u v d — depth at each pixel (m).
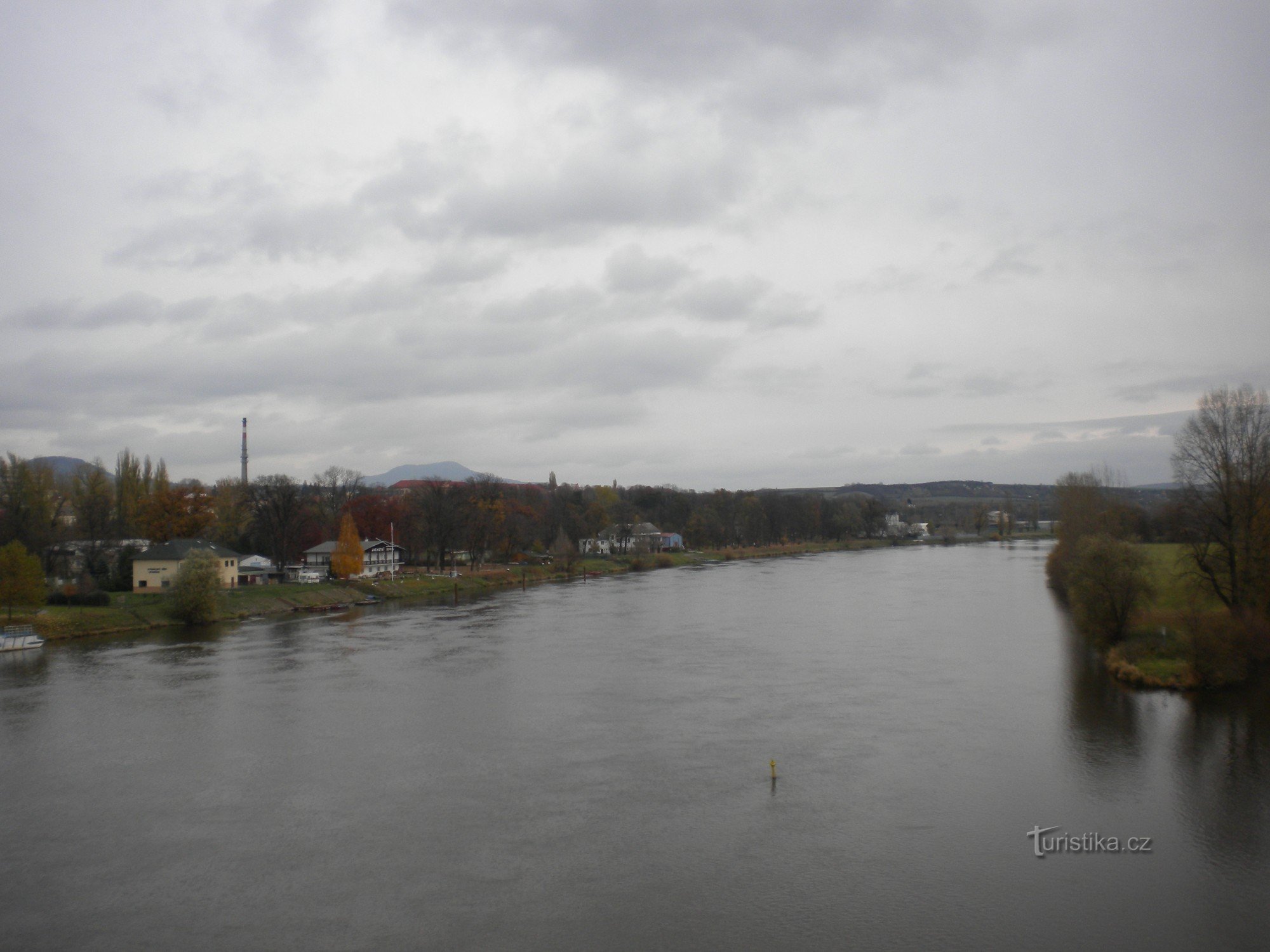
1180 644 78.25
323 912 37.50
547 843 43.91
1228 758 54.44
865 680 77.50
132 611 117.31
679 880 39.88
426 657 92.62
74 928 36.53
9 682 81.06
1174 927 35.66
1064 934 35.22
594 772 54.00
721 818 46.56
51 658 93.31
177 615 118.25
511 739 61.31
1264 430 79.56
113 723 66.62
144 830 46.31
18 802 50.62
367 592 151.38
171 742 61.62
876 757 55.84
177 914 37.56
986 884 39.22
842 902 37.78
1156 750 56.06
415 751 58.88
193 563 118.94
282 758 57.94
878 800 48.66
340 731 63.97
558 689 76.38
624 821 46.38
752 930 35.62
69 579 132.38
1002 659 86.06
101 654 95.88
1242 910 36.88
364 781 53.16
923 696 71.06
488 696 74.12
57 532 149.62
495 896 38.59
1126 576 82.25
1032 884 39.19
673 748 58.59
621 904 37.75
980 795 49.16
